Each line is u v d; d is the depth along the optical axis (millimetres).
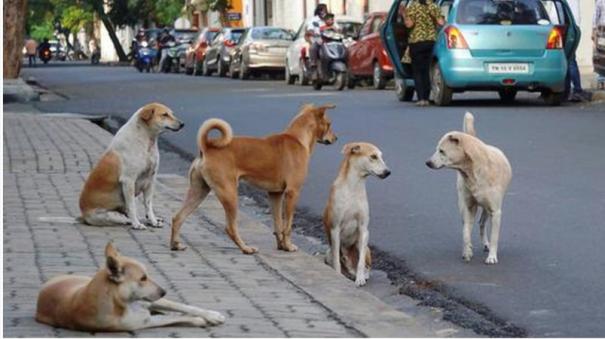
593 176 17156
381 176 11625
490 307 10336
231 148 12312
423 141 21812
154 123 13609
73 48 147750
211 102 34406
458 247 12898
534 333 9484
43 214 14586
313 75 40625
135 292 8648
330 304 9969
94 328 8656
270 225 15031
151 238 13141
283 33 52781
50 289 8977
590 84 35531
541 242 12867
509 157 19266
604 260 11914
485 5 28594
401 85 31359
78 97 40156
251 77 54812
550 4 30109
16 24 39656
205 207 15578
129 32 128750
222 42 57125
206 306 9719
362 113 27766
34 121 28828
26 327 8844
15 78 39750
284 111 29891
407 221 14453
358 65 39688
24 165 19703
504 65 28203
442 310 10375
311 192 17000
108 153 13750
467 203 12141
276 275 11156
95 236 13148
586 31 42531
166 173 20203
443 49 28672
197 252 12352
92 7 104125
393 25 31000
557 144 20719
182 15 89625
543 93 28969
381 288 11477
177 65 68188
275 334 8758
